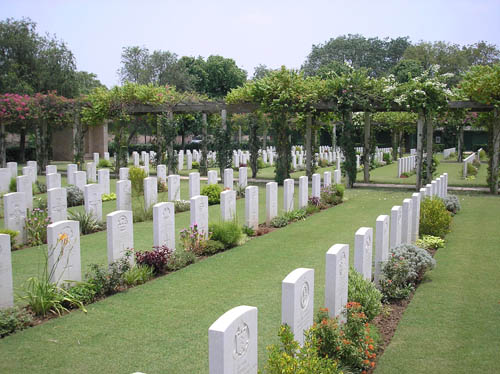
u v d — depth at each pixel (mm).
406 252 8094
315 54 68438
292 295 4555
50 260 7258
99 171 17797
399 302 7328
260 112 24938
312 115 24203
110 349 5699
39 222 11156
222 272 8789
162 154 26234
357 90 21547
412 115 36219
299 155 36406
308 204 16094
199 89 56250
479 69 19812
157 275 8648
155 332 6164
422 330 6281
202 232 10414
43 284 6988
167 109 25828
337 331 5105
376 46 67938
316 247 10703
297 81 22594
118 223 8086
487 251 10383
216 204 17000
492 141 20562
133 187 18312
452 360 5465
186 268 9070
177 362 5363
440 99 19953
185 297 7449
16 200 10891
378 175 29828
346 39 68625
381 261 7617
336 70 52031
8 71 35812
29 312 6781
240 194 19047
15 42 36281
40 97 27203
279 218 13422
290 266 9172
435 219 11352
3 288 6578
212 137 28297
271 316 6617
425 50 57844
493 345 5824
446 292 7750
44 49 38375
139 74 49375
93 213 12797
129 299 7379
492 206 16797
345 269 5836
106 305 7133
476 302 7289
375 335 5832
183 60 54812
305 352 4371
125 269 8008
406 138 58562
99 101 26344
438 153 52594
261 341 5805
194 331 6184
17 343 5883
